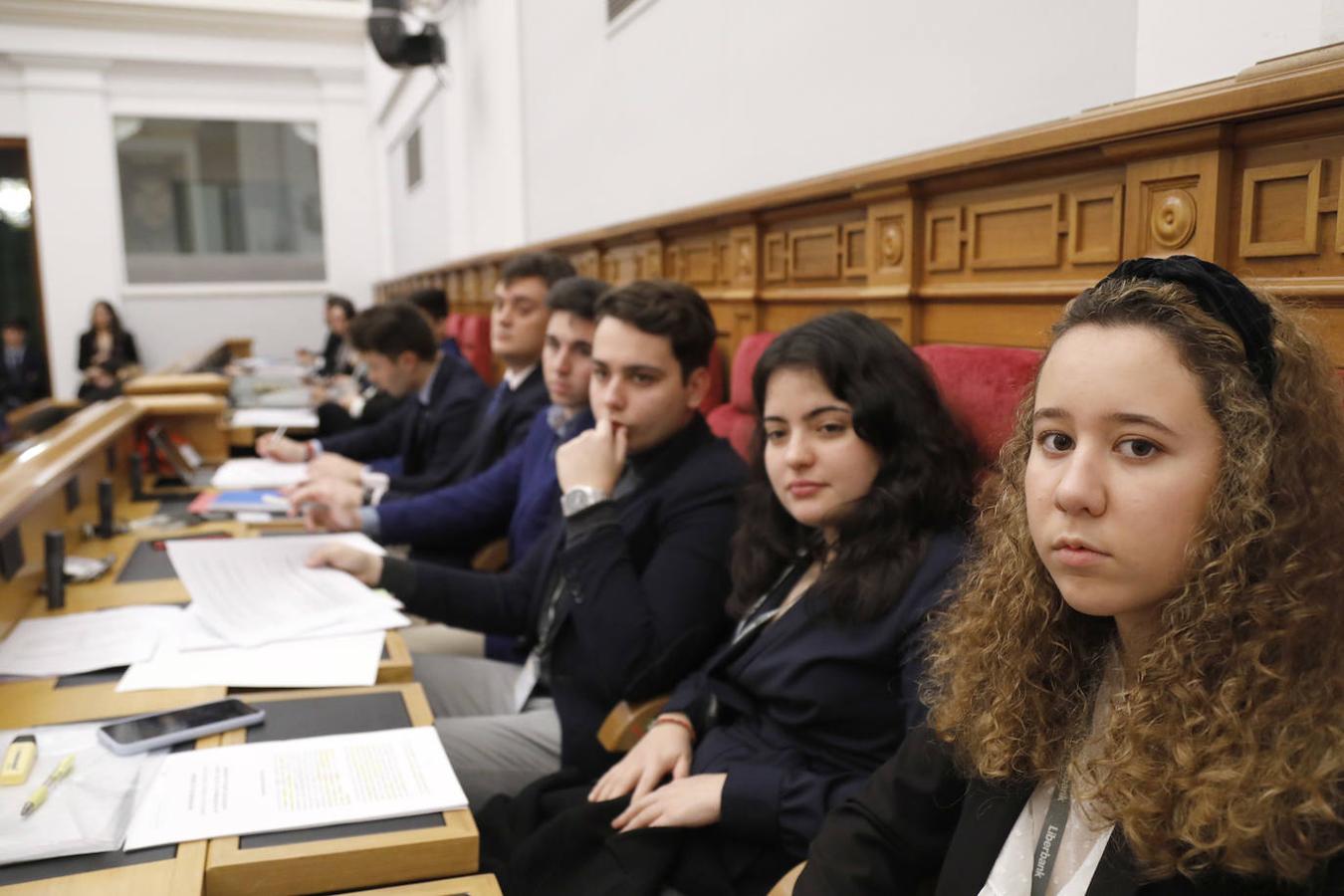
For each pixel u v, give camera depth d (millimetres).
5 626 1631
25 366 10391
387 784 1132
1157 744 757
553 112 5000
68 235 10516
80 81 10328
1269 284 1240
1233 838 688
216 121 11070
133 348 10484
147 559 2139
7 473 1872
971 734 953
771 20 2871
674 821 1381
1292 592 717
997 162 1713
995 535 989
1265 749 708
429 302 5168
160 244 11023
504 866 1410
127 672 1463
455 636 2477
